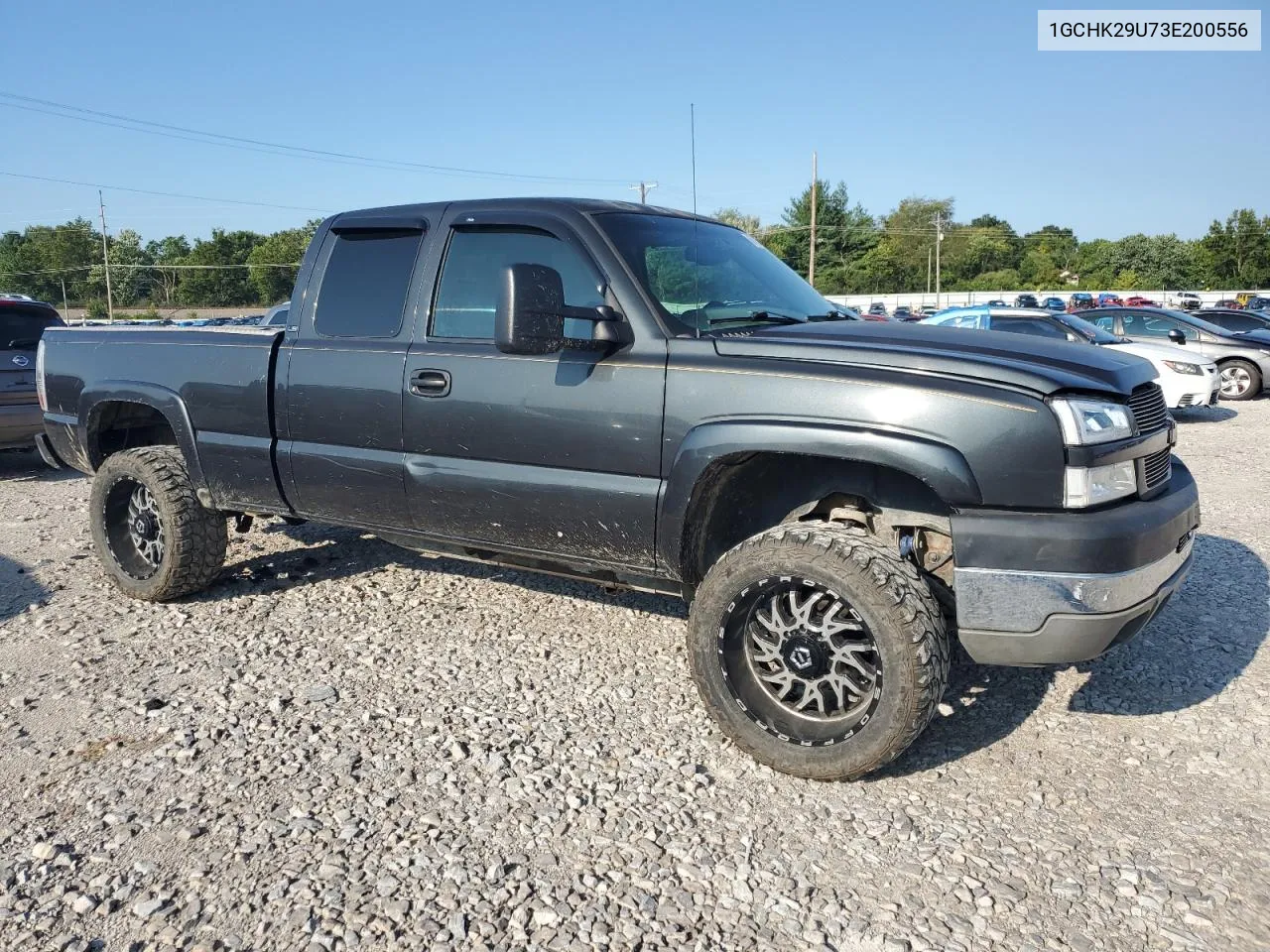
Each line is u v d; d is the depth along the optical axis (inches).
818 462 136.7
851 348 127.1
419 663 168.4
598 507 141.7
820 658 125.0
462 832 116.6
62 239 4092.0
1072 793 124.8
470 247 158.1
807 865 110.1
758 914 101.6
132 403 205.8
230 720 146.5
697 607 130.7
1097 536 113.0
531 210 152.7
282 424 174.6
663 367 135.2
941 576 134.8
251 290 4013.3
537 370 145.3
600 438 139.9
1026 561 114.8
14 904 103.7
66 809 122.1
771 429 125.1
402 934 98.6
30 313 369.4
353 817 119.8
